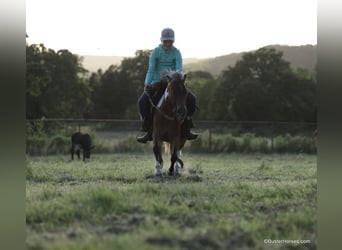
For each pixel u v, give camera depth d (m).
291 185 12.28
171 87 12.73
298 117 57.88
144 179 13.73
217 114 59.41
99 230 7.70
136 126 37.25
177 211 8.88
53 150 32.06
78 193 10.15
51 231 7.90
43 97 46.97
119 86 61.59
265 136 40.50
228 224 7.96
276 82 58.88
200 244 7.09
